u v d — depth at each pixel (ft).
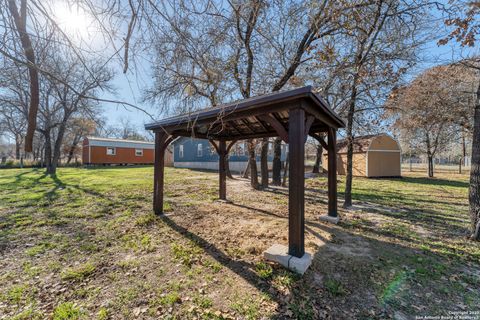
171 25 5.98
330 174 15.88
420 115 28.68
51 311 6.56
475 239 12.28
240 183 34.58
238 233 12.93
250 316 6.51
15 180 33.47
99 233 12.60
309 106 10.07
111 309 6.71
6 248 10.57
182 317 6.45
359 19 12.60
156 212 16.34
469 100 24.26
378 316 6.57
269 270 8.92
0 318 6.26
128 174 43.39
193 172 51.11
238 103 10.31
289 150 9.45
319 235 13.04
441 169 74.02
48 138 44.32
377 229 14.17
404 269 9.20
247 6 8.77
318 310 6.77
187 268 9.07
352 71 18.33
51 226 13.61
